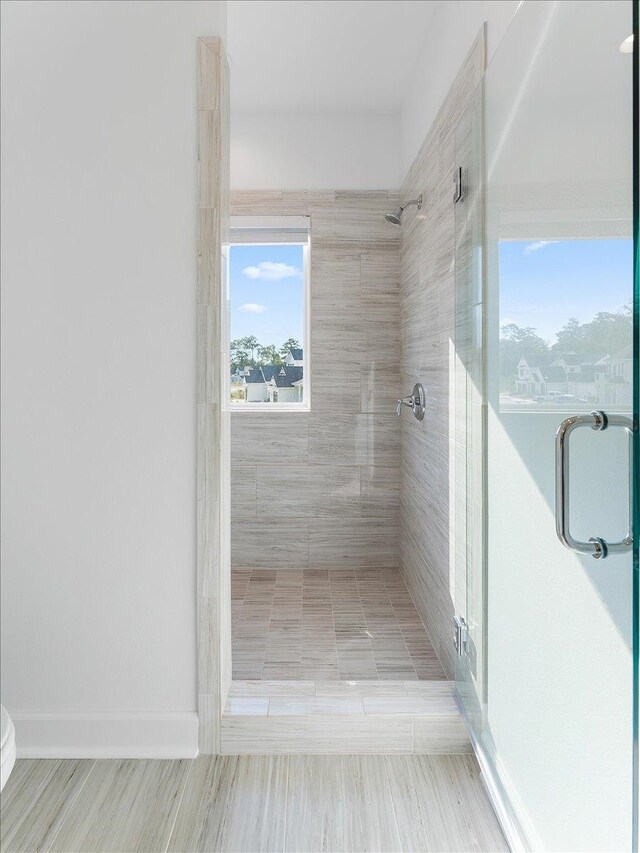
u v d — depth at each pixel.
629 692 1.06
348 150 4.10
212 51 2.06
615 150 1.09
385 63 3.47
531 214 1.53
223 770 2.08
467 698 2.14
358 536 4.18
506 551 1.74
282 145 4.10
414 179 3.52
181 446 2.12
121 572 2.14
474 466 2.07
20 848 1.71
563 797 1.35
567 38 1.30
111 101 2.08
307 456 4.16
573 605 1.29
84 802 1.91
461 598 2.31
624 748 1.08
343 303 4.12
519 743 1.63
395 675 2.63
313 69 3.53
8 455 2.14
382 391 4.14
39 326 2.11
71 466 2.13
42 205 2.09
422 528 3.28
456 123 2.51
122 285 2.10
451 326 2.59
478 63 2.19
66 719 2.15
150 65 2.07
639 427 0.99
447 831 1.79
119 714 2.16
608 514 1.12
